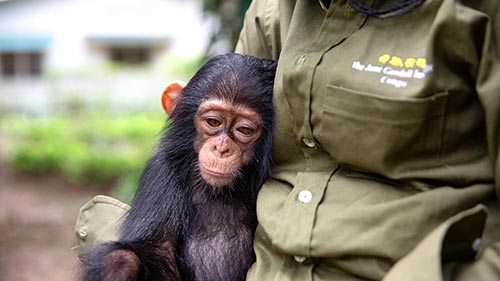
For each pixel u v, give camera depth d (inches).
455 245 84.0
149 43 1183.6
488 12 89.3
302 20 105.0
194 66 318.7
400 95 88.3
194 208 117.5
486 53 86.8
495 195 91.2
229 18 283.7
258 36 122.3
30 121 750.5
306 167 102.5
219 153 112.1
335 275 94.8
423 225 88.4
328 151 96.7
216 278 114.5
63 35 1157.1
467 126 90.2
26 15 1140.5
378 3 96.2
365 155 91.9
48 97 906.7
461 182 90.3
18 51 1139.9
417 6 92.1
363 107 90.5
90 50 1173.7
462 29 86.9
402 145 89.4
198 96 115.7
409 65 89.6
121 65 1082.1
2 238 427.2
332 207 94.7
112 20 1171.3
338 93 92.9
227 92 112.0
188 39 1178.0
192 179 117.3
